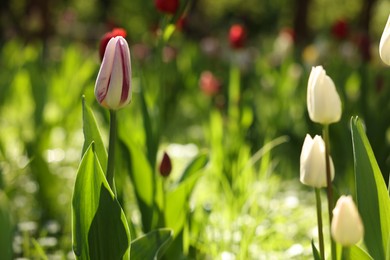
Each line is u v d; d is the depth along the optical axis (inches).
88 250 132.2
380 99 293.0
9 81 411.8
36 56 487.5
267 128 371.2
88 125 141.6
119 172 185.6
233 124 314.3
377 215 134.4
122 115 216.5
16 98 436.8
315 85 122.4
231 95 325.4
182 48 637.9
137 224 233.8
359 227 109.5
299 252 211.2
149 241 143.3
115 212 130.5
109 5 1427.2
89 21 1423.5
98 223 131.1
